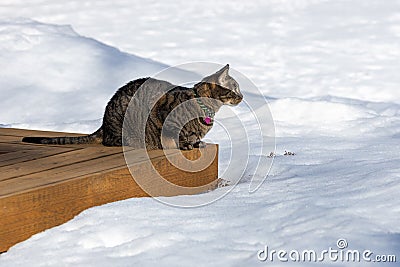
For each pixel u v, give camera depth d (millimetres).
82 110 15000
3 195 6277
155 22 24406
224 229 6449
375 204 6887
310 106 13984
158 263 5730
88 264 5773
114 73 17281
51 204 6652
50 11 24531
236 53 21812
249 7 26375
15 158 7887
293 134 12539
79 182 6914
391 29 24125
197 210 7059
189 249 5988
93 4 25719
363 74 19938
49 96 15672
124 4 26031
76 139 8781
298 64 20875
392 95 18375
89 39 19594
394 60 21266
